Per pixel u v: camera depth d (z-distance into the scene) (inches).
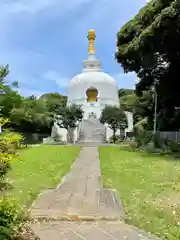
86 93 2287.2
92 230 238.1
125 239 219.9
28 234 223.3
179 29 791.7
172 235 225.1
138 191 369.7
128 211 285.4
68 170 568.4
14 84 927.7
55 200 326.0
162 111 1327.5
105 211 284.5
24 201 315.3
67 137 1887.3
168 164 637.3
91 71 2459.4
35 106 1793.8
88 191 374.0
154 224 249.0
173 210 284.8
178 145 965.2
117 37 1124.5
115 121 1759.4
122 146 1364.4
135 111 1749.5
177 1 729.0
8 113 1049.5
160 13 815.1
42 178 464.1
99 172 541.3
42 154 884.6
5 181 392.2
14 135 222.5
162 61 992.2
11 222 197.8
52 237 222.5
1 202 194.2
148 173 515.8
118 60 1137.4
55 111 1830.7
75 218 265.1
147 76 1138.7
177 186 395.5
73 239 219.3
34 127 1739.7
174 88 1082.1
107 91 2288.4
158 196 342.0
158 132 1158.3
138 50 909.8
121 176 488.1
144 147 1103.6
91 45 2571.4
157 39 837.8
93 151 1051.9
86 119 2071.9
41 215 270.5
